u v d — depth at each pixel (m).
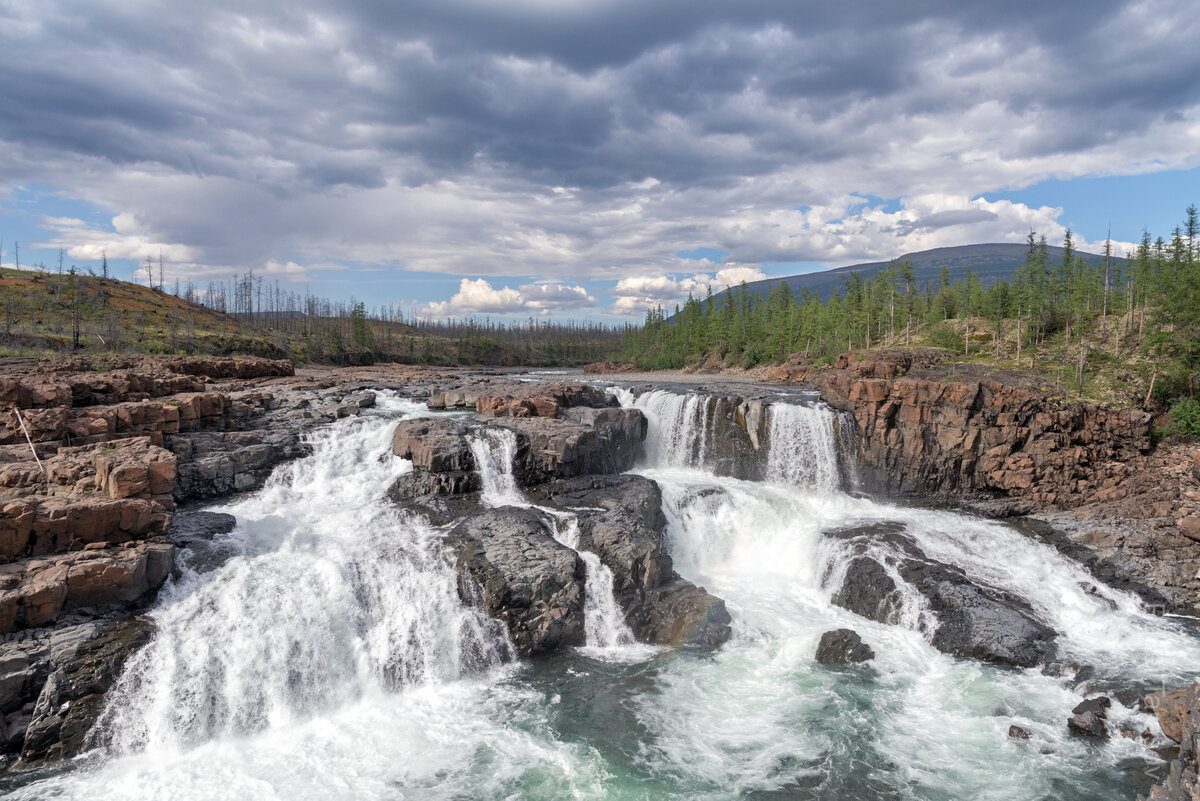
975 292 119.50
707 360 162.50
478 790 22.02
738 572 41.78
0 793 21.06
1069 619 34.97
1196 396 54.50
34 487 31.03
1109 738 25.06
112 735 23.44
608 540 35.91
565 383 66.00
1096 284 96.38
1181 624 35.12
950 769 23.31
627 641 32.78
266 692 26.38
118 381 49.97
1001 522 46.53
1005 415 51.31
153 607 28.03
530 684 29.09
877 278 134.00
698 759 23.81
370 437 49.81
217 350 137.88
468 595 31.75
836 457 54.28
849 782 22.62
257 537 35.03
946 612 33.59
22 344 101.31
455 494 42.44
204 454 42.75
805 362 112.38
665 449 60.06
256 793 21.75
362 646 28.92
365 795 21.70
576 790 22.03
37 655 23.62
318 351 170.88
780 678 29.61
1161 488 46.69
